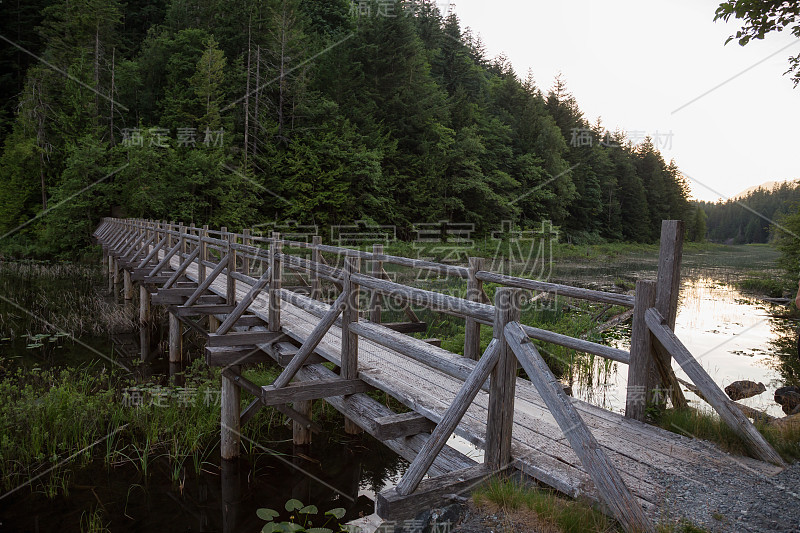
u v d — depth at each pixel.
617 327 10.88
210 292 9.13
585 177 54.91
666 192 69.94
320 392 4.32
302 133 32.50
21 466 5.31
